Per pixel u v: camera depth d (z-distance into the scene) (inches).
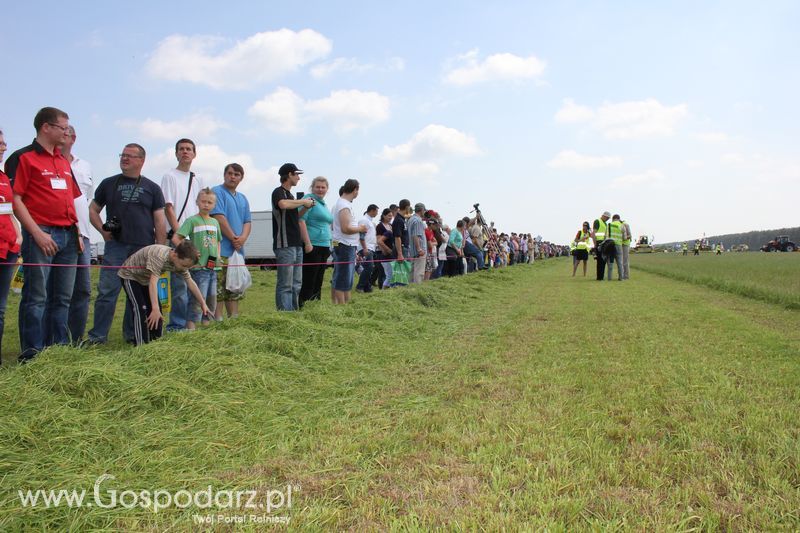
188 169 273.3
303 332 221.6
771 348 221.0
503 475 103.6
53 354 153.0
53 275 209.0
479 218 818.2
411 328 276.7
